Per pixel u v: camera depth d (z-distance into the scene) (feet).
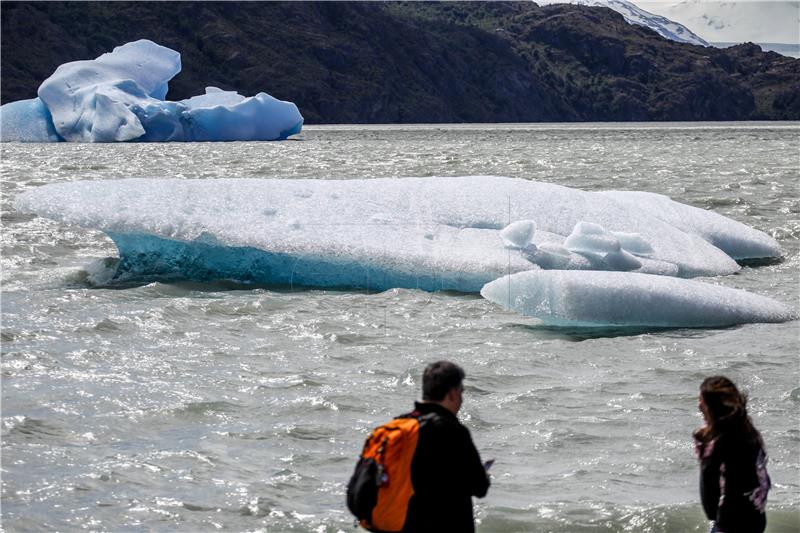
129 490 39.52
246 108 360.48
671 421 48.91
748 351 63.00
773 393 53.93
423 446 25.25
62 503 38.06
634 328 69.56
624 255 82.74
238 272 84.48
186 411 49.83
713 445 29.07
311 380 55.52
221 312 73.05
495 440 46.52
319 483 40.88
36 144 328.49
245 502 38.50
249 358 60.85
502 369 58.80
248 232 82.02
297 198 88.94
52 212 82.64
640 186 166.61
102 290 79.51
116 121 330.34
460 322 71.26
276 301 76.28
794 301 78.89
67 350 61.26
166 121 341.82
